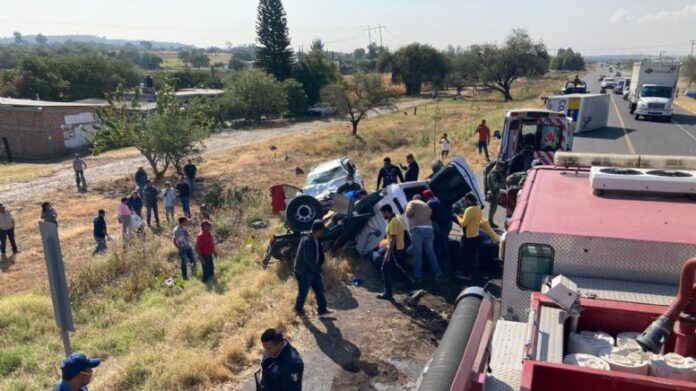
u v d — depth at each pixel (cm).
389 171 1368
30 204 2138
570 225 485
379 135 3888
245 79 5444
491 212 1192
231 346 702
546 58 6962
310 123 5378
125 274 1165
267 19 6531
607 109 2961
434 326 765
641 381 300
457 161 1093
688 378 328
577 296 393
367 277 962
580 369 313
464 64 7631
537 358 352
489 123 3450
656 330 357
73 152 3791
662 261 443
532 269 488
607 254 458
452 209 1114
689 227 466
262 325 772
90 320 918
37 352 781
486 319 334
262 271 1027
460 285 908
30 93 6362
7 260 1473
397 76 8619
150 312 895
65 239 1603
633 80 3759
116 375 663
